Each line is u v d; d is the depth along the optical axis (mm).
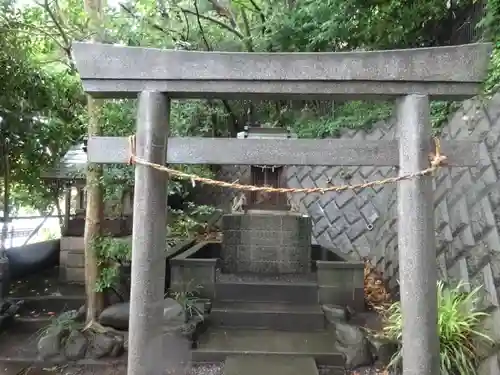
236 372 4121
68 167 6586
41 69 5977
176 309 4805
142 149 2592
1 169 6000
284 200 7055
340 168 8461
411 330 2496
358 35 7652
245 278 6297
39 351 4438
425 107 2566
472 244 4469
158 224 2613
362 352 4418
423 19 7270
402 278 2559
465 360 3479
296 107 9938
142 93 2609
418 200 2533
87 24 4988
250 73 2559
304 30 8109
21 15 5496
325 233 8445
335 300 5871
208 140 2664
